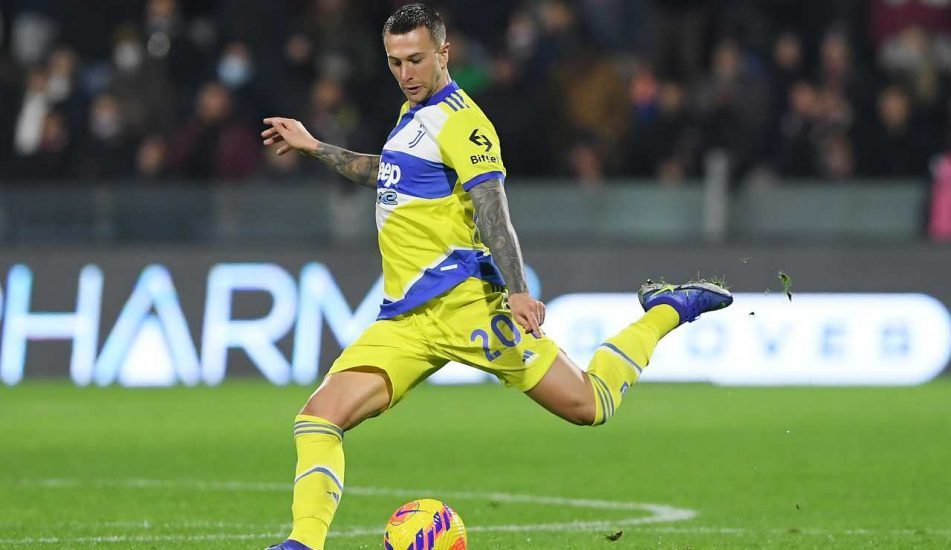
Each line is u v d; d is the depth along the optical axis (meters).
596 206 64.44
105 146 67.69
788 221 64.44
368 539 27.19
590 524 29.11
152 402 54.81
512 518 30.00
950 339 61.88
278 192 63.72
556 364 23.23
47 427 47.59
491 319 22.77
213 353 61.56
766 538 27.25
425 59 22.42
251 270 62.06
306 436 22.19
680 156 67.44
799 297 62.00
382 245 23.17
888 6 84.12
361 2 76.25
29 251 62.12
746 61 70.69
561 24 70.94
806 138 68.00
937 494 33.34
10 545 26.36
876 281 62.12
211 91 66.88
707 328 61.59
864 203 64.44
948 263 62.16
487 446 42.84
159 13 70.75
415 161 22.59
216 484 35.41
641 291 25.52
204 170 66.81
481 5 78.56
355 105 70.50
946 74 71.38
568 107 68.81
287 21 72.94
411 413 52.00
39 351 61.72
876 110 68.88
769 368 61.50
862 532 28.00
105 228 63.25
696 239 64.19
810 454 40.50
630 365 24.34
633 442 43.50
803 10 78.69
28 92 70.69
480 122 22.39
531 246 63.06
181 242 63.44
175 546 26.19
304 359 61.69
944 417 49.34
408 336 22.94
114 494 33.75
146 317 61.81
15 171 67.19
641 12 79.56
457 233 22.70
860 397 56.09
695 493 33.66
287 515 30.47
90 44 78.19
